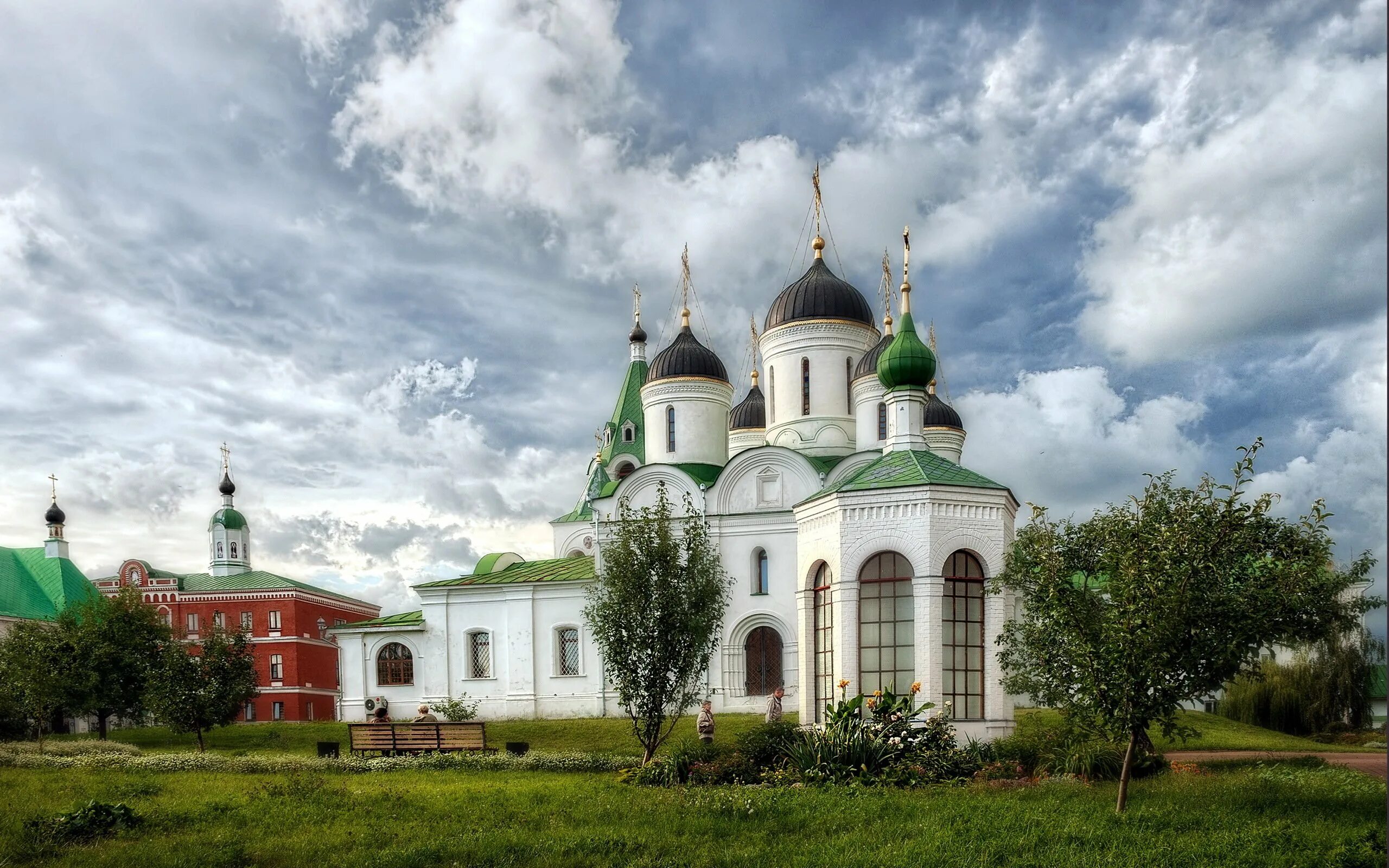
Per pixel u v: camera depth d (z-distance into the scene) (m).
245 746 40.34
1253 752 31.41
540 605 48.09
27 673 37.88
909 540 28.61
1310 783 20.47
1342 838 14.93
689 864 14.41
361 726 31.16
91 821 17.52
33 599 69.06
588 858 14.89
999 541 29.12
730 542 43.47
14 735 45.19
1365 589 20.09
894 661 28.92
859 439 45.69
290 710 77.19
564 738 37.16
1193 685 17.53
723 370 50.81
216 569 90.81
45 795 22.31
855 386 46.28
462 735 30.42
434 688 49.00
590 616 27.61
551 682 47.34
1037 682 20.78
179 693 35.44
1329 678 41.66
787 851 15.04
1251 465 17.75
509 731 39.56
